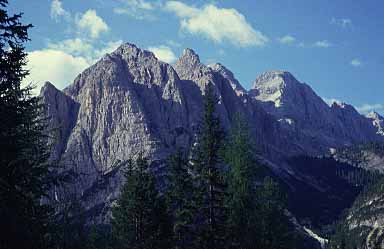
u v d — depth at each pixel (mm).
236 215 51562
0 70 24703
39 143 35375
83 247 54094
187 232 51312
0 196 24859
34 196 31422
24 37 24578
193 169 50594
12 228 22984
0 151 24422
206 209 49781
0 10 23594
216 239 49500
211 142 50344
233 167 51625
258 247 54375
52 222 40438
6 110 24719
